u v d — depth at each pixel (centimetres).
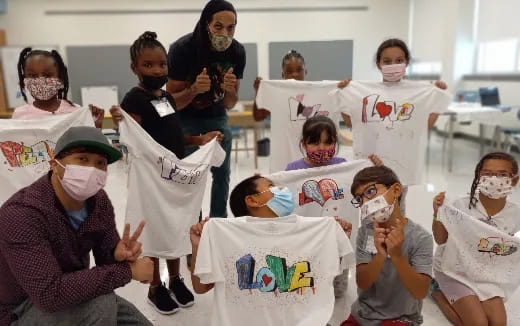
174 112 205
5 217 123
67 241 135
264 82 262
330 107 263
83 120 195
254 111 292
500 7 629
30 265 121
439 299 201
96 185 129
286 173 190
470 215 190
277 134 268
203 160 200
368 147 250
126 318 151
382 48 240
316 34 815
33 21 782
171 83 239
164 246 199
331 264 147
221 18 217
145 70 190
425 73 830
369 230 171
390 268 166
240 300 145
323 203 196
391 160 248
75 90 798
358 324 173
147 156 188
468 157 581
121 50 794
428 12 770
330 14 809
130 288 232
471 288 184
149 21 798
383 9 814
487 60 677
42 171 193
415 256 164
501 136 518
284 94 263
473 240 179
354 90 248
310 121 207
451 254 186
